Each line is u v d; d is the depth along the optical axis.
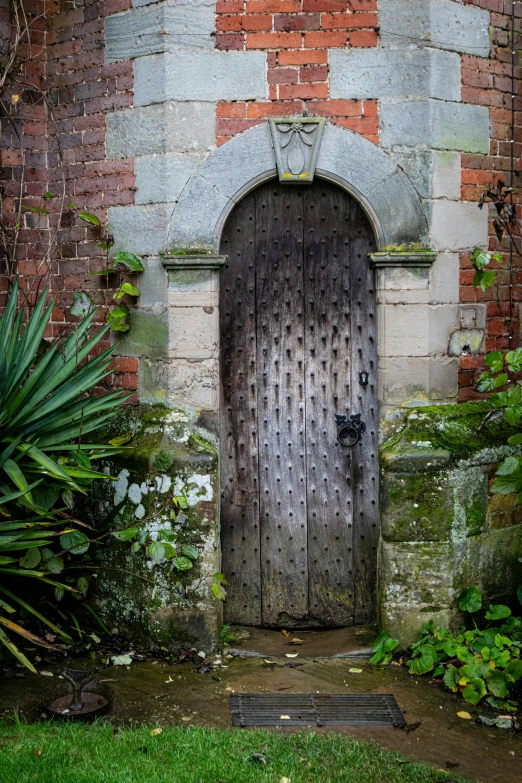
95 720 3.74
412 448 4.52
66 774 3.23
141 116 4.76
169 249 4.68
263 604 4.95
